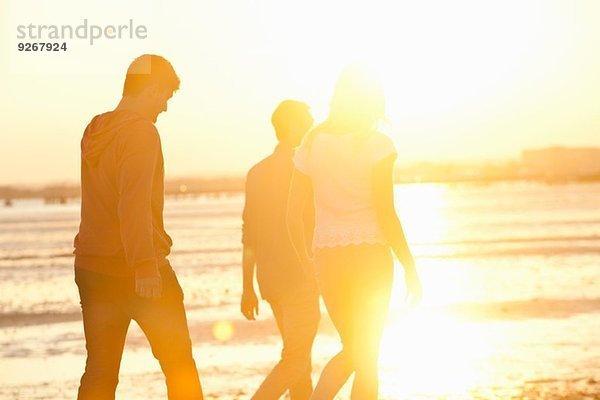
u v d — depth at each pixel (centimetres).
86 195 482
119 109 486
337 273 490
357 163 488
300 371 586
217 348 1090
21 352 1104
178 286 491
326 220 495
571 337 1117
